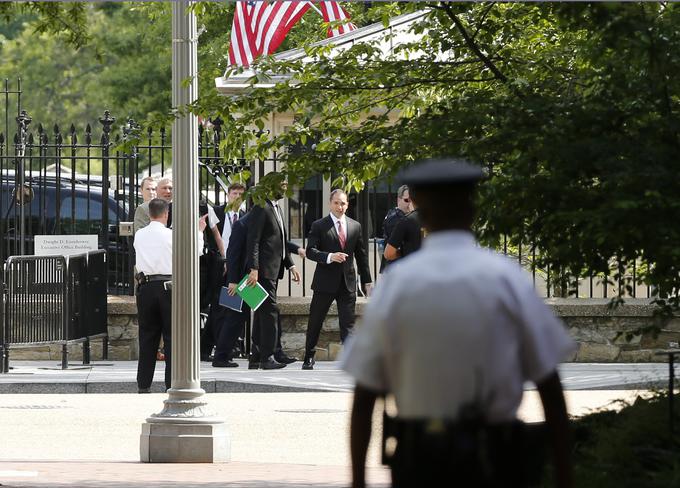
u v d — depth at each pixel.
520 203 20.30
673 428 20.84
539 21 25.88
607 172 19.62
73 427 33.94
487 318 10.37
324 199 50.72
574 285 22.69
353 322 45.44
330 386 41.25
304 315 48.94
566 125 20.56
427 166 10.94
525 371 10.62
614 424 21.73
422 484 10.35
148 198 48.38
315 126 26.69
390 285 10.59
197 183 29.33
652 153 19.73
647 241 19.16
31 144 49.12
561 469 10.82
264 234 44.97
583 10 19.72
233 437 32.31
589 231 19.39
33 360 49.75
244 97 26.05
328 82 25.88
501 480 10.35
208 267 48.22
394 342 10.49
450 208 10.79
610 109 20.58
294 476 25.97
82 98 120.00
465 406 10.35
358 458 10.77
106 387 41.47
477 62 25.83
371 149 25.12
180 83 28.61
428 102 26.47
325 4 39.28
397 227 42.88
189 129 28.95
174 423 28.75
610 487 19.00
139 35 94.12
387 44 31.09
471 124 22.53
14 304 45.16
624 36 19.52
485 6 25.64
